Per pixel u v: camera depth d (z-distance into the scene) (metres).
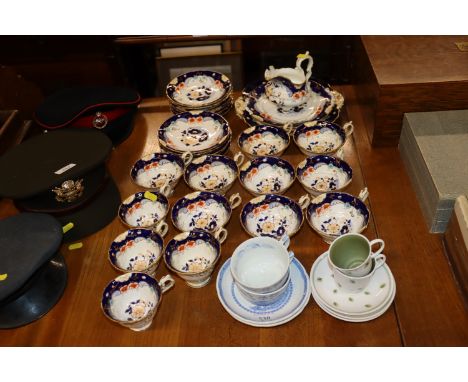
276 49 2.15
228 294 1.04
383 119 1.30
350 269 0.96
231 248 1.14
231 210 1.16
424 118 1.25
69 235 1.18
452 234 1.04
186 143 1.37
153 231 1.11
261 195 1.18
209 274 1.06
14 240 1.04
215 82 1.52
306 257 1.11
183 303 1.05
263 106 1.45
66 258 1.16
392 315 1.00
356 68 1.54
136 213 1.20
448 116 1.26
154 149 1.42
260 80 1.50
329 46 2.13
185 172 1.25
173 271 1.04
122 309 1.02
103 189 1.24
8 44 1.87
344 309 0.99
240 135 1.34
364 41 1.40
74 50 1.89
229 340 0.99
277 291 0.96
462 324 0.97
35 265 1.00
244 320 0.98
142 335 1.01
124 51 2.00
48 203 1.16
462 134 1.20
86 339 1.01
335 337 0.97
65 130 1.27
